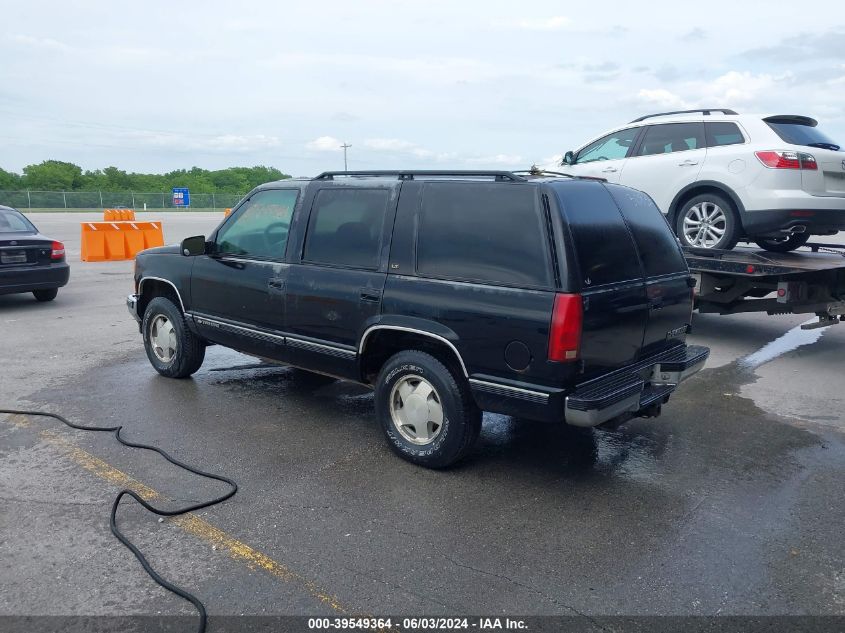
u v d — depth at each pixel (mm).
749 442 5090
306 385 6426
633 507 4012
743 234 7816
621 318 4188
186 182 86000
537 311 3863
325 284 4906
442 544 3574
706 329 9148
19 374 6734
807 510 4000
